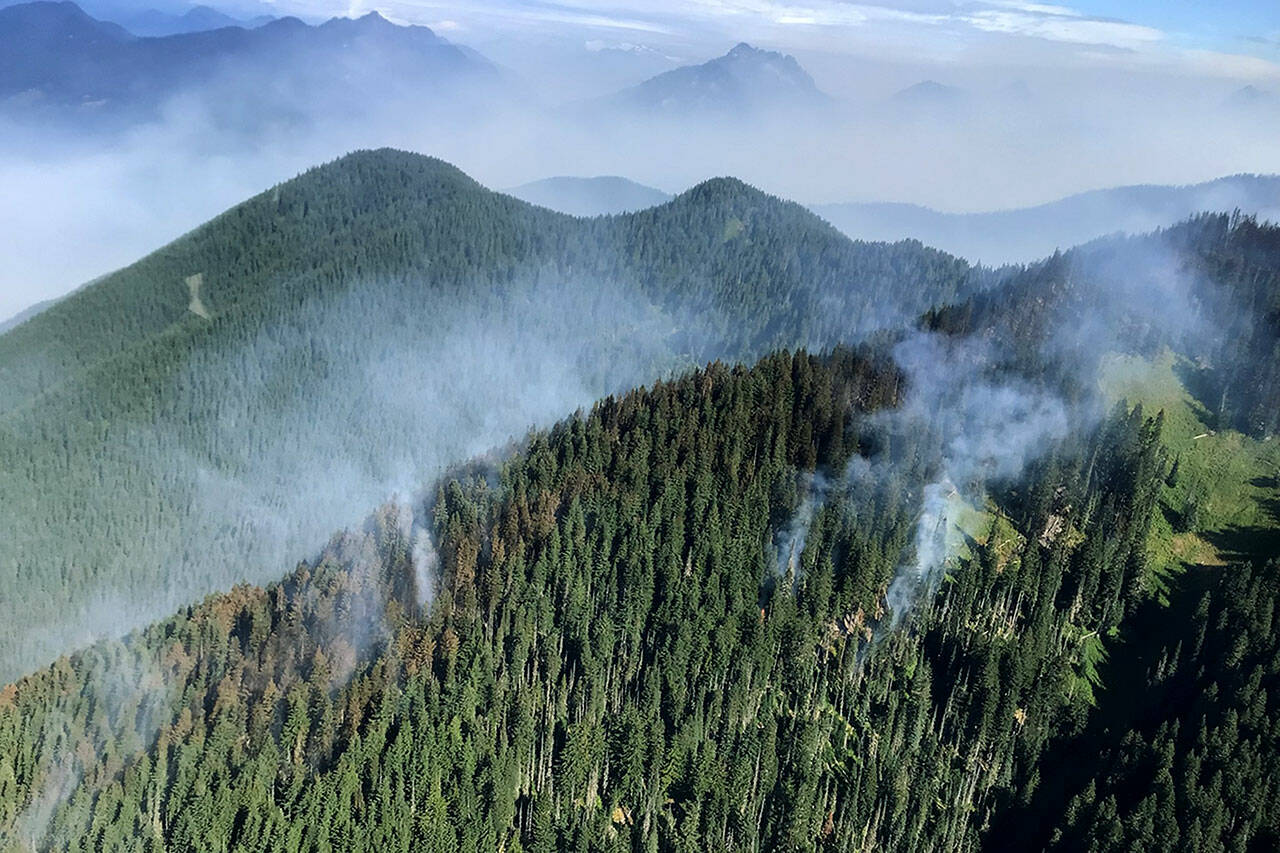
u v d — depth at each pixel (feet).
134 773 407.03
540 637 476.95
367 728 426.51
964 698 469.57
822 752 449.89
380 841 389.19
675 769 432.25
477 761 422.82
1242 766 410.93
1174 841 393.91
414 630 464.24
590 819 418.31
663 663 458.50
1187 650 490.49
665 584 488.85
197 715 444.96
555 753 442.91
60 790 410.72
